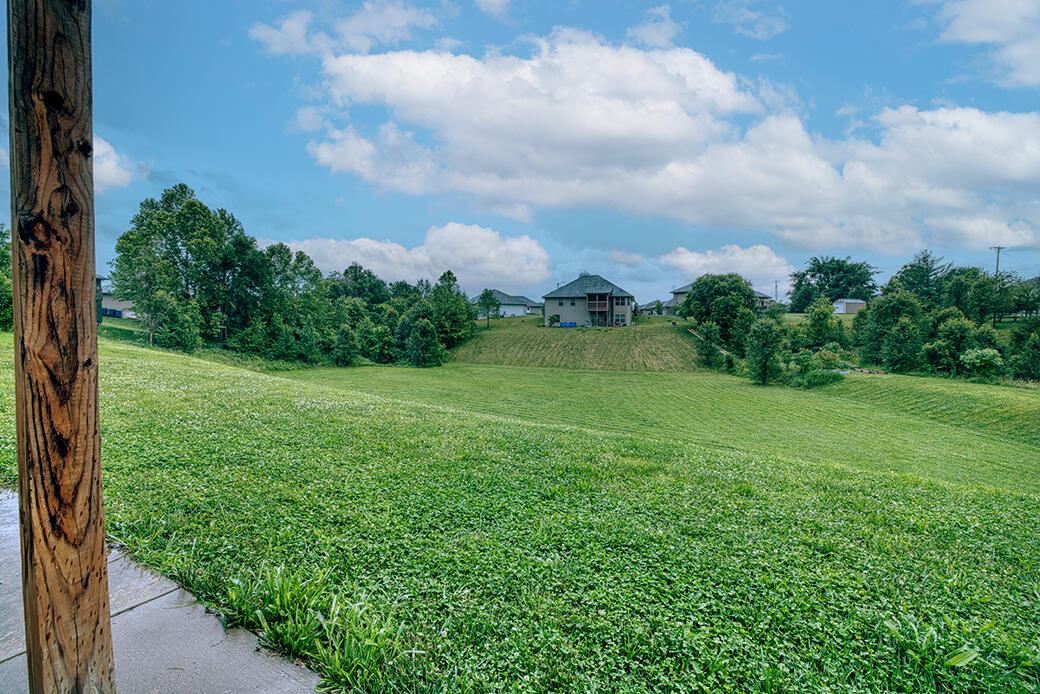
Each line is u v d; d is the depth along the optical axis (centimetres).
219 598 387
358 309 9225
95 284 201
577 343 8119
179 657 323
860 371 5150
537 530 596
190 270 6375
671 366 6719
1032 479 1988
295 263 7550
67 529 194
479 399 4050
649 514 676
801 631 414
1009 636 425
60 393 189
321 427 1070
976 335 4684
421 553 515
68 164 187
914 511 759
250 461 788
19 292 182
